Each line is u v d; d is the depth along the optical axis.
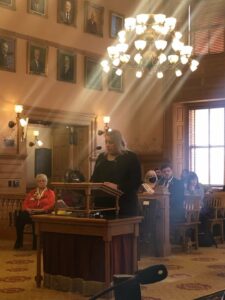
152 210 8.91
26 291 6.09
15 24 13.43
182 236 9.66
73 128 16.02
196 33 16.28
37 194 10.10
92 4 15.52
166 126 16.53
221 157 15.72
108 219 5.61
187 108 16.44
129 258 5.95
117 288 2.32
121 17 16.52
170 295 5.95
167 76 16.58
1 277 6.95
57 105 14.52
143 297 5.84
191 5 16.39
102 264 5.71
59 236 6.09
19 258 8.67
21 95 13.59
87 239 5.83
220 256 9.07
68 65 14.85
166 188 9.16
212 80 15.66
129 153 6.05
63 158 16.39
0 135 13.09
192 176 11.09
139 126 17.16
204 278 6.97
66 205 9.16
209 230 10.48
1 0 13.09
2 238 11.40
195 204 9.89
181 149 16.39
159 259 8.69
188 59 11.68
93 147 15.59
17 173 13.47
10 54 13.33
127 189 5.96
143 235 9.20
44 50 14.18
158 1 16.97
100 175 6.11
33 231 9.89
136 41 10.89
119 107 16.52
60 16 14.61
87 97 15.44
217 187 15.65
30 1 13.80
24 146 13.60
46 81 14.23
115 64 11.44
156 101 16.78
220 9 15.82
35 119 14.02
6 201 11.39
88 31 15.45
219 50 15.73
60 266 6.09
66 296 5.84
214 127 15.88
